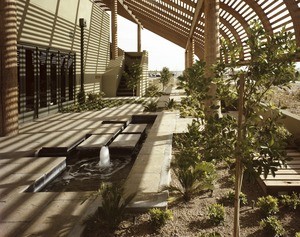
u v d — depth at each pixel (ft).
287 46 8.73
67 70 51.34
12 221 13.16
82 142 28.91
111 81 72.95
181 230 12.34
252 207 14.24
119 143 26.99
